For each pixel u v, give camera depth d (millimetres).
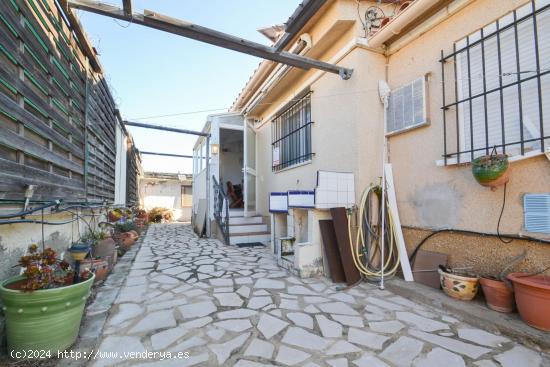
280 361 1741
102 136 4688
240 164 10078
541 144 2221
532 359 1773
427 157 3184
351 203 3629
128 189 8805
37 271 1732
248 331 2127
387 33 3305
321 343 1958
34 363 1676
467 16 2830
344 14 3650
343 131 3908
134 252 5168
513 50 2469
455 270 2715
